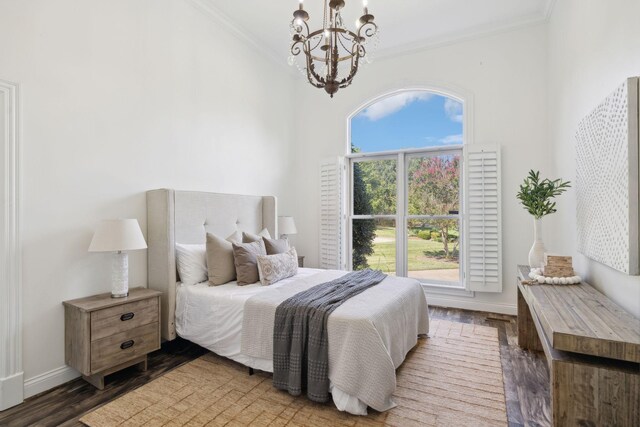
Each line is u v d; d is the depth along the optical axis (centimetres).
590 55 243
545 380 245
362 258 498
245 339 247
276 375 228
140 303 256
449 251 446
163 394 228
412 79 453
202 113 365
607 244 199
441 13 379
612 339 136
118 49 283
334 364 209
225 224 374
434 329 352
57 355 239
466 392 230
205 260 314
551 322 158
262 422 198
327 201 497
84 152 258
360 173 503
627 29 182
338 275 339
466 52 424
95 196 265
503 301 407
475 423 196
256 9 372
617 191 184
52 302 237
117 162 281
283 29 413
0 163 212
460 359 281
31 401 219
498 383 241
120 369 245
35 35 230
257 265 313
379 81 475
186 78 346
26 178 225
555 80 351
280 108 500
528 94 394
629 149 170
